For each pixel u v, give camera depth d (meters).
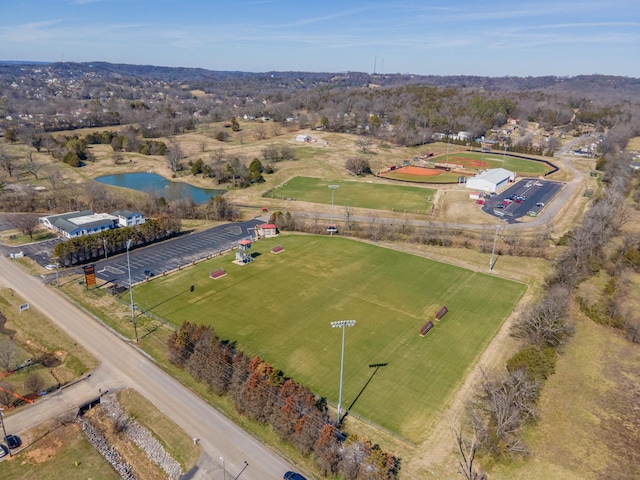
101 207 142.00
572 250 105.06
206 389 62.81
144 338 74.38
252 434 54.91
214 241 119.88
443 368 67.94
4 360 66.69
